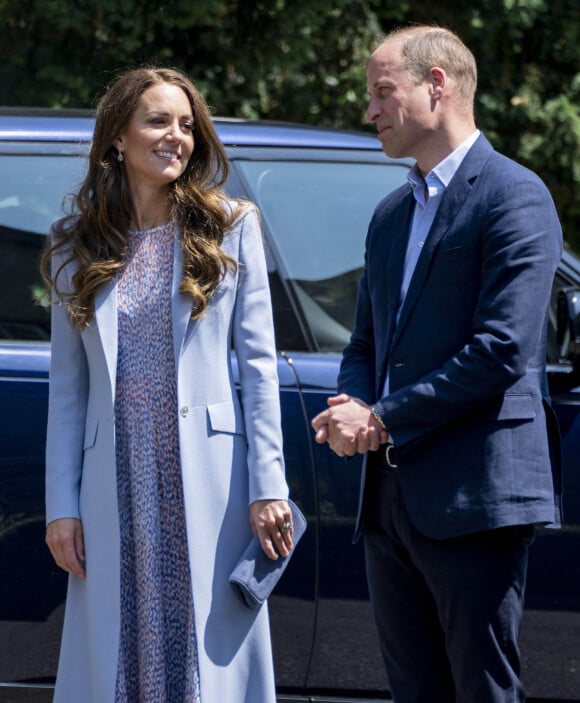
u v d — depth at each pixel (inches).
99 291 380.8
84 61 906.1
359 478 458.6
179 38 920.9
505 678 377.7
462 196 376.2
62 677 387.2
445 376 362.9
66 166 488.1
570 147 983.6
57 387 390.0
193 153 397.1
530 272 362.0
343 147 514.9
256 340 388.5
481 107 977.5
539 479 370.9
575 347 440.1
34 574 447.2
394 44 387.5
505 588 374.9
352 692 464.8
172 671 383.2
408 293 382.9
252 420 384.2
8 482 445.7
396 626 407.5
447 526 370.0
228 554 380.5
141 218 391.9
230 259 384.8
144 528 378.3
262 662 387.2
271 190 498.6
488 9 965.2
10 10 885.8
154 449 380.2
